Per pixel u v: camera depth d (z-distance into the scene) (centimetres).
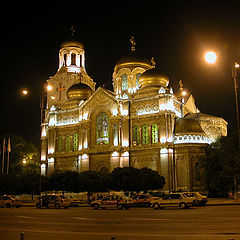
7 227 2819
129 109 9162
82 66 11844
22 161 11481
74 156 9712
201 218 3180
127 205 5141
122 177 7256
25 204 7125
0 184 8181
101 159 9156
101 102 9494
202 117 9531
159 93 8788
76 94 10462
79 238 2158
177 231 2362
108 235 2261
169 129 8500
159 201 4766
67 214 4141
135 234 2273
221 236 2089
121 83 10388
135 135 8950
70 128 10038
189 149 8238
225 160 6719
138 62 10356
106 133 9331
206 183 8031
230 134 7162
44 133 10975
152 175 7500
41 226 2845
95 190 7594
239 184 6844
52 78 11594
